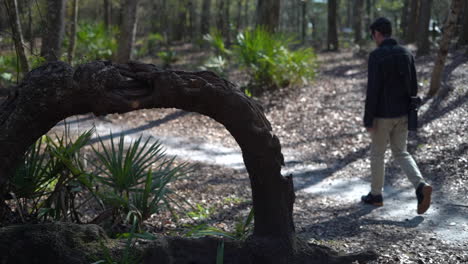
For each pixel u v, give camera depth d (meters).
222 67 13.30
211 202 5.14
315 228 4.31
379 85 4.54
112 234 3.47
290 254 2.81
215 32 13.48
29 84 2.49
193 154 7.71
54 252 2.47
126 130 9.46
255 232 2.89
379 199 4.98
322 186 5.95
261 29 13.98
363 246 3.71
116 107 2.56
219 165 6.99
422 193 4.37
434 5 26.48
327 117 9.57
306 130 9.05
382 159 4.87
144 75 2.61
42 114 2.50
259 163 2.76
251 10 43.34
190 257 2.70
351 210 4.88
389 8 32.00
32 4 5.30
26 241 2.46
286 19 48.28
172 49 25.14
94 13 31.28
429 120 8.25
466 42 16.11
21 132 2.50
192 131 9.40
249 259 2.76
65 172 3.33
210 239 2.79
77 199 4.91
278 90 12.28
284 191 2.84
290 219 2.91
